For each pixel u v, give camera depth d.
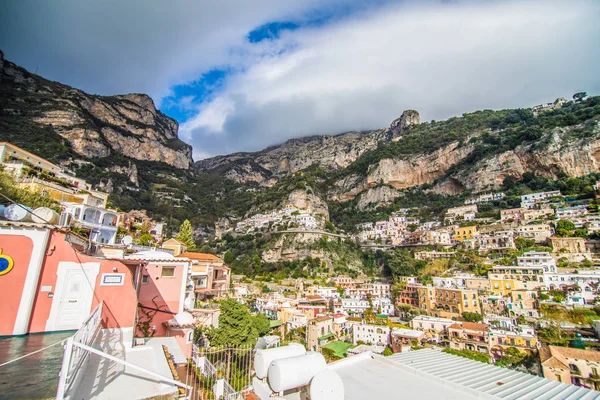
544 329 52.22
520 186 130.50
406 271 94.94
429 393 9.74
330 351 56.31
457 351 50.88
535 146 131.38
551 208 101.38
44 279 11.47
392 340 58.09
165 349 13.66
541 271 67.56
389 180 191.25
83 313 12.08
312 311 73.50
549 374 41.59
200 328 28.92
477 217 121.44
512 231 95.12
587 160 117.62
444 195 162.25
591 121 125.12
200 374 16.80
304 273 115.94
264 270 125.19
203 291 47.94
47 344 9.82
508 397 9.42
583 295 60.62
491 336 51.47
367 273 123.44
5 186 27.30
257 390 8.55
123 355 11.73
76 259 12.31
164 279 21.78
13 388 6.72
